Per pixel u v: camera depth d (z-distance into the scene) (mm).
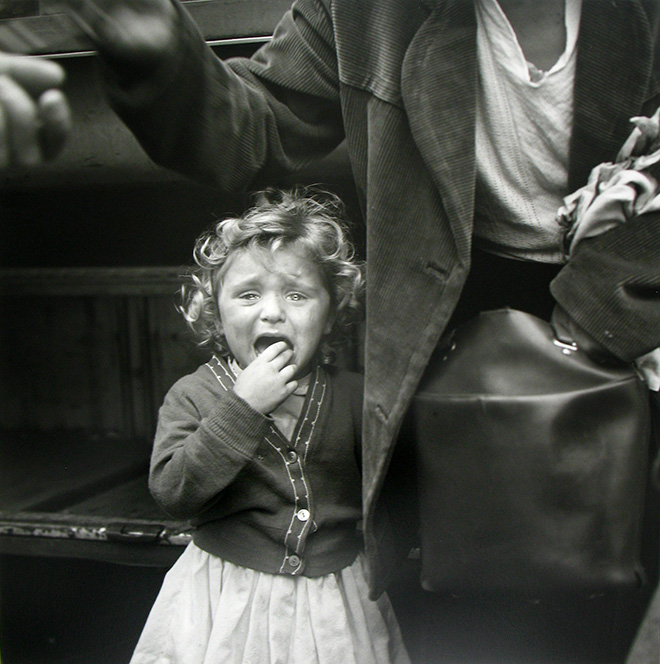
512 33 739
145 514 1279
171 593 875
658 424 783
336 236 920
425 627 1005
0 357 1890
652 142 724
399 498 858
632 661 762
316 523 842
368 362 771
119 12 663
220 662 799
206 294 944
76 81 1317
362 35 762
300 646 814
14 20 1154
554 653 961
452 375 763
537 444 702
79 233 1498
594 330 709
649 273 691
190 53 713
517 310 803
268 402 805
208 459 784
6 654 1312
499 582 736
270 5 1153
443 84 714
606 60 727
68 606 1315
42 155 584
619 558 720
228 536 844
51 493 1399
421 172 740
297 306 868
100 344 1845
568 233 756
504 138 754
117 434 1874
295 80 833
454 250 723
